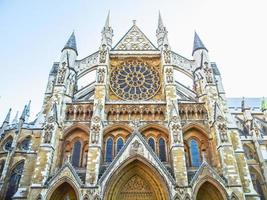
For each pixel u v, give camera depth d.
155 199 33.53
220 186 32.50
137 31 52.06
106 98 41.75
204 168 33.66
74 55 47.09
